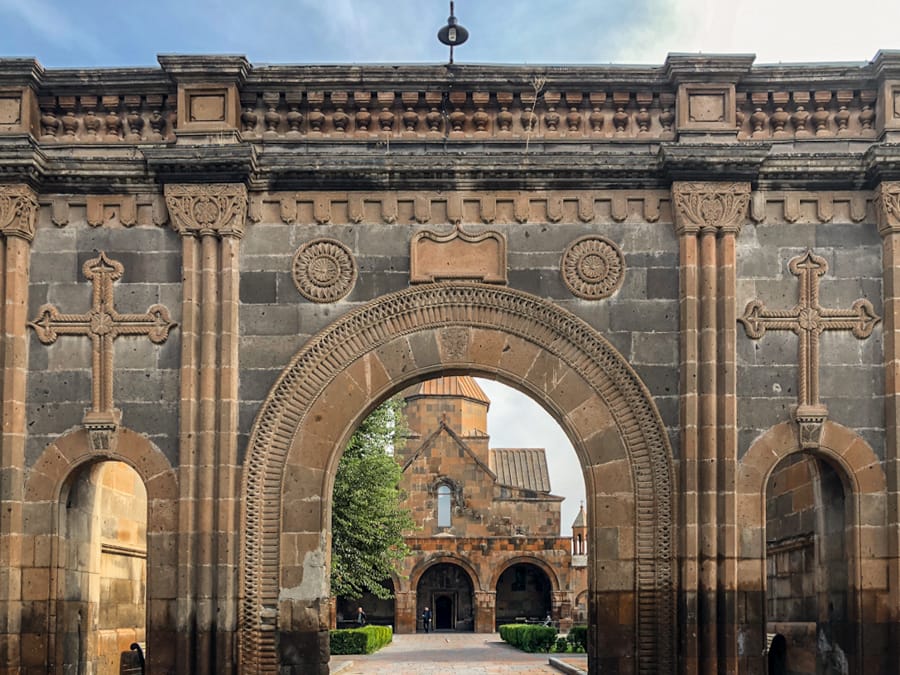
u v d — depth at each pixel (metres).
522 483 80.94
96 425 17.95
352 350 18.36
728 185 18.20
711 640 17.20
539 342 18.39
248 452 17.97
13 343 17.98
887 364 18.00
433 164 18.25
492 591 68.88
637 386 18.17
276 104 18.78
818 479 19.52
